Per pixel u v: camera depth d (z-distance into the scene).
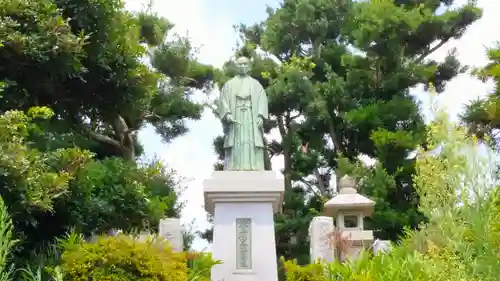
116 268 10.77
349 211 17.61
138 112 19.05
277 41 30.27
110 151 23.92
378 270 11.81
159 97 24.66
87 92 17.50
